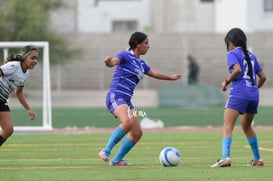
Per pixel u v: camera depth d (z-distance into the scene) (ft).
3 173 107.65
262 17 468.34
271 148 151.94
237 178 100.99
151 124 226.17
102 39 401.90
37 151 145.69
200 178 101.09
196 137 181.57
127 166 117.39
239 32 114.83
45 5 346.13
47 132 200.95
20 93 120.78
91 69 374.43
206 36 410.72
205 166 117.39
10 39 334.24
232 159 130.52
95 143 164.76
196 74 345.92
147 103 343.46
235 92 113.29
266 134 190.39
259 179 99.96
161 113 281.95
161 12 520.83
